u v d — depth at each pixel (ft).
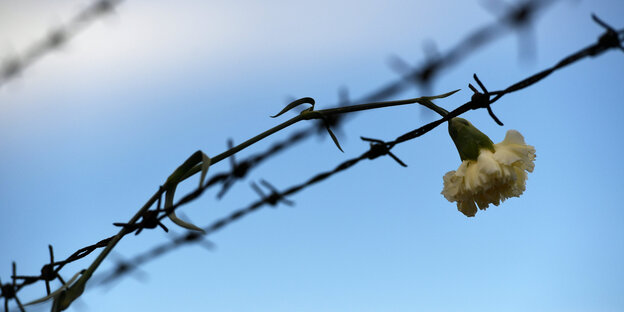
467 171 3.20
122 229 3.12
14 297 3.14
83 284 3.08
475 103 3.17
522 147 3.18
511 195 3.17
